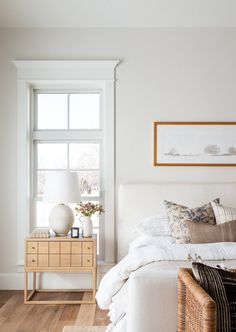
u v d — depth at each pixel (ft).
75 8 13.53
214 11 13.87
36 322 11.78
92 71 15.31
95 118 15.93
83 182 15.93
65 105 15.93
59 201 13.82
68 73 15.31
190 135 15.23
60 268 13.73
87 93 15.96
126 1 12.96
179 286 7.32
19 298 14.19
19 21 14.73
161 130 15.25
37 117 15.96
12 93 15.35
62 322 11.80
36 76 15.30
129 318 7.61
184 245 10.82
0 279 15.29
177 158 15.23
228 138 15.21
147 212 14.92
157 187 14.96
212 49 15.33
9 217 15.37
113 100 15.29
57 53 15.38
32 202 15.92
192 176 15.29
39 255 13.71
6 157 15.37
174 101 15.33
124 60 15.35
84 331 11.07
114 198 15.31
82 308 13.15
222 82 15.28
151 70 15.33
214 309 5.68
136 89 15.33
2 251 15.34
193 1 13.01
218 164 15.17
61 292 14.93
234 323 6.36
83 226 14.08
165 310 7.54
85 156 15.94
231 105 15.28
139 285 7.56
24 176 15.30
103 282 10.47
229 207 13.80
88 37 15.38
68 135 15.87
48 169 15.96
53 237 13.93
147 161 15.34
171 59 15.33
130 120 15.33
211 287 6.52
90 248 13.76
